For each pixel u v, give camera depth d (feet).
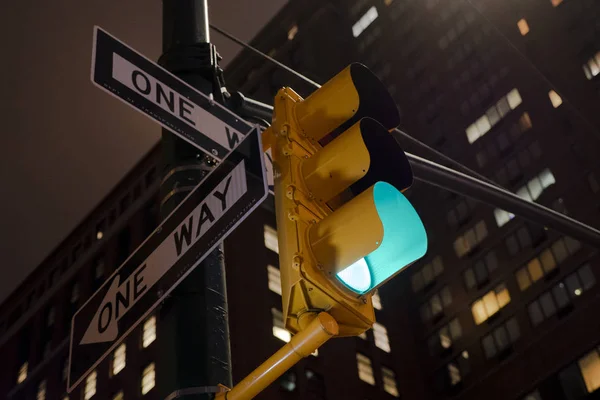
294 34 272.51
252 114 20.12
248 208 14.87
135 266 17.04
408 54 249.55
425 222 223.30
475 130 219.82
